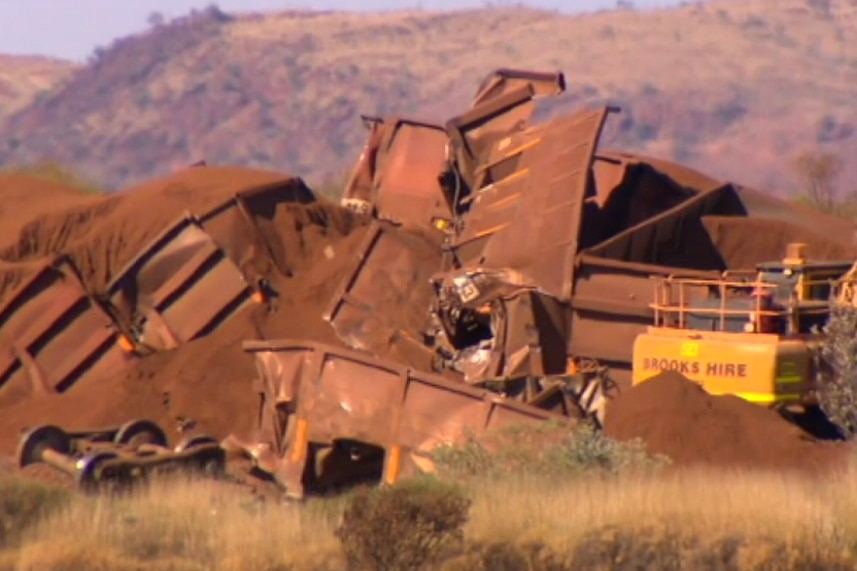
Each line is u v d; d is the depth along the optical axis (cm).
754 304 8300
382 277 10300
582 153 9788
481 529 6247
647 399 7912
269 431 8562
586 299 9294
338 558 6169
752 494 6512
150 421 9088
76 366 10425
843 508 6506
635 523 6234
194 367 9994
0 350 10456
